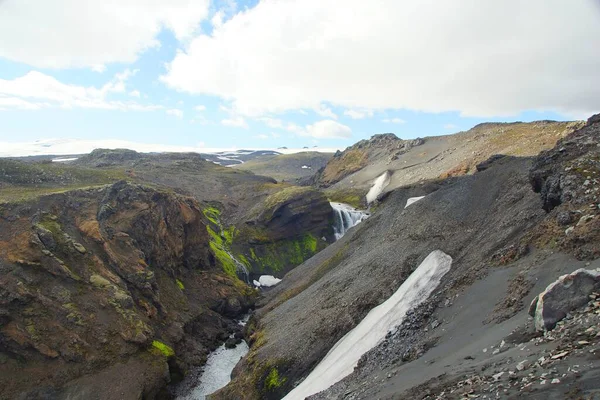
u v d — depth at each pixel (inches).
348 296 1755.7
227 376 1923.0
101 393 1533.0
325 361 1409.9
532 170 1366.9
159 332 2007.9
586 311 631.8
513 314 850.1
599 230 877.8
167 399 1706.4
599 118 1473.9
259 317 2390.5
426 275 1457.9
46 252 1825.8
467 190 1956.2
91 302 1806.1
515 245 1151.0
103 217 2305.6
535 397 476.1
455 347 884.0
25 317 1608.0
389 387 866.1
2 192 2287.2
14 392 1438.2
